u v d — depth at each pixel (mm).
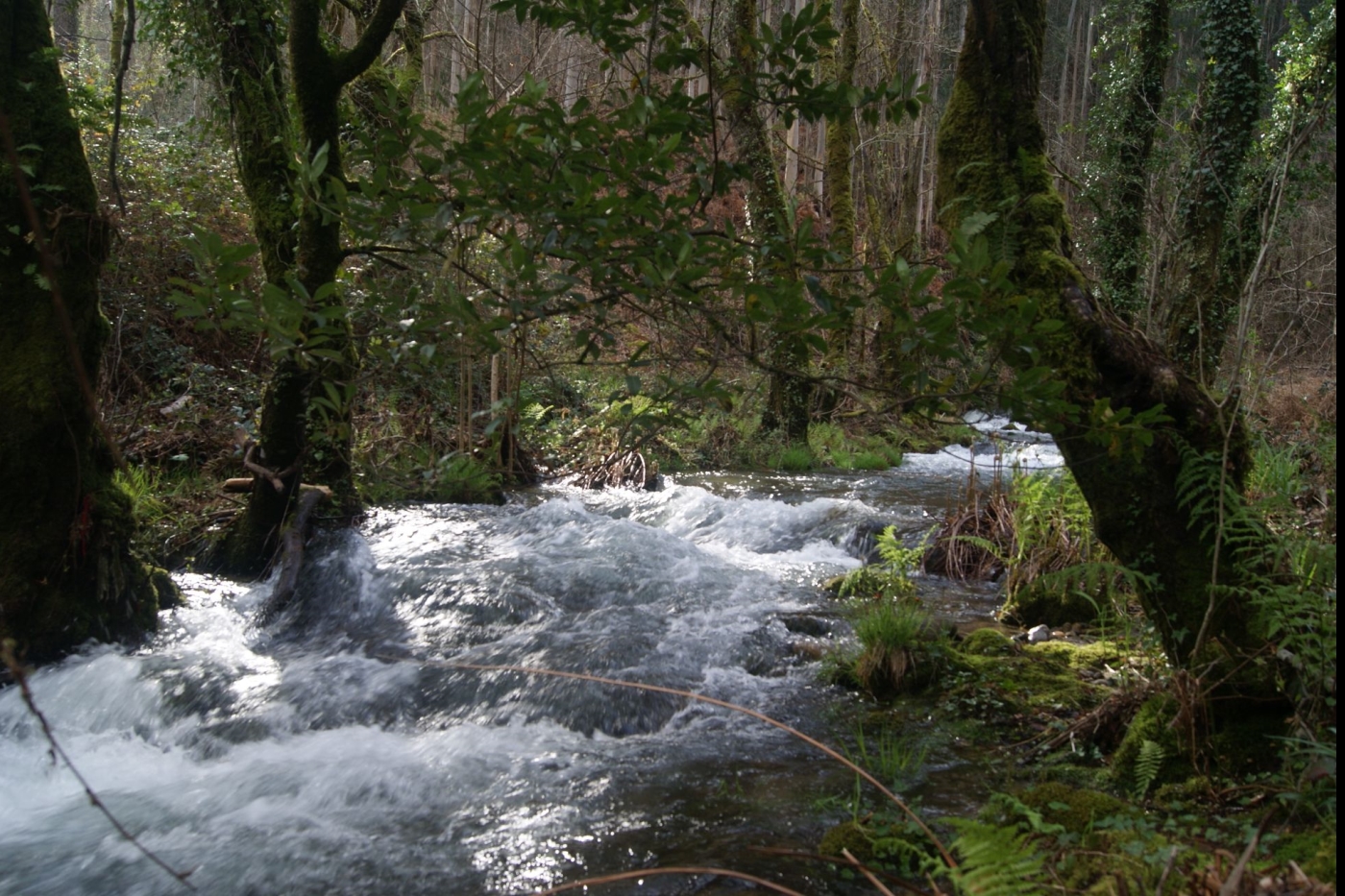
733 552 8727
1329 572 3754
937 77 24031
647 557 7859
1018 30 4230
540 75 11805
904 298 2852
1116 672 4957
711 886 3227
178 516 7531
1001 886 2242
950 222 4305
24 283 5031
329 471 7914
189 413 8984
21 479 5051
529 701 5078
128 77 13289
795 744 4535
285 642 6141
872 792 3955
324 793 4090
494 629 6230
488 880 3355
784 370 3082
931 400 3004
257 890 3305
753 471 13461
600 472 11859
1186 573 3873
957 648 5660
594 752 4512
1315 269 8406
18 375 5008
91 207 5148
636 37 3639
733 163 3445
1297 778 3324
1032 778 4023
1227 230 10047
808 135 24406
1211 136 10961
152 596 5918
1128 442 3877
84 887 3332
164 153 11383
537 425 12680
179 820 3855
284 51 8211
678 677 5387
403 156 3137
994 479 8047
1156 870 2723
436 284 3018
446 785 4148
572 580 7148
